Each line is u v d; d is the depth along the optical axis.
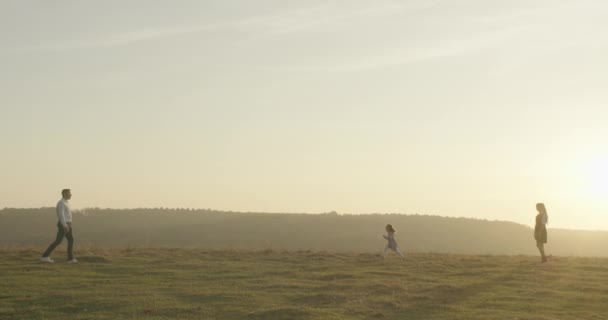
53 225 82.56
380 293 18.75
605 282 21.91
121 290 18.42
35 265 23.33
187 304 16.64
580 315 16.30
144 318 14.88
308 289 19.23
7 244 32.72
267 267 24.70
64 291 17.92
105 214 101.81
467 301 17.95
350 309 16.38
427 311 16.52
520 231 96.56
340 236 92.12
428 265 26.08
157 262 25.47
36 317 14.75
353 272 23.30
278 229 96.50
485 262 27.58
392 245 28.89
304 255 29.69
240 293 18.33
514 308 17.00
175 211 107.81
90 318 14.73
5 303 16.14
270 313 15.39
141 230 92.44
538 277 22.84
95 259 25.34
